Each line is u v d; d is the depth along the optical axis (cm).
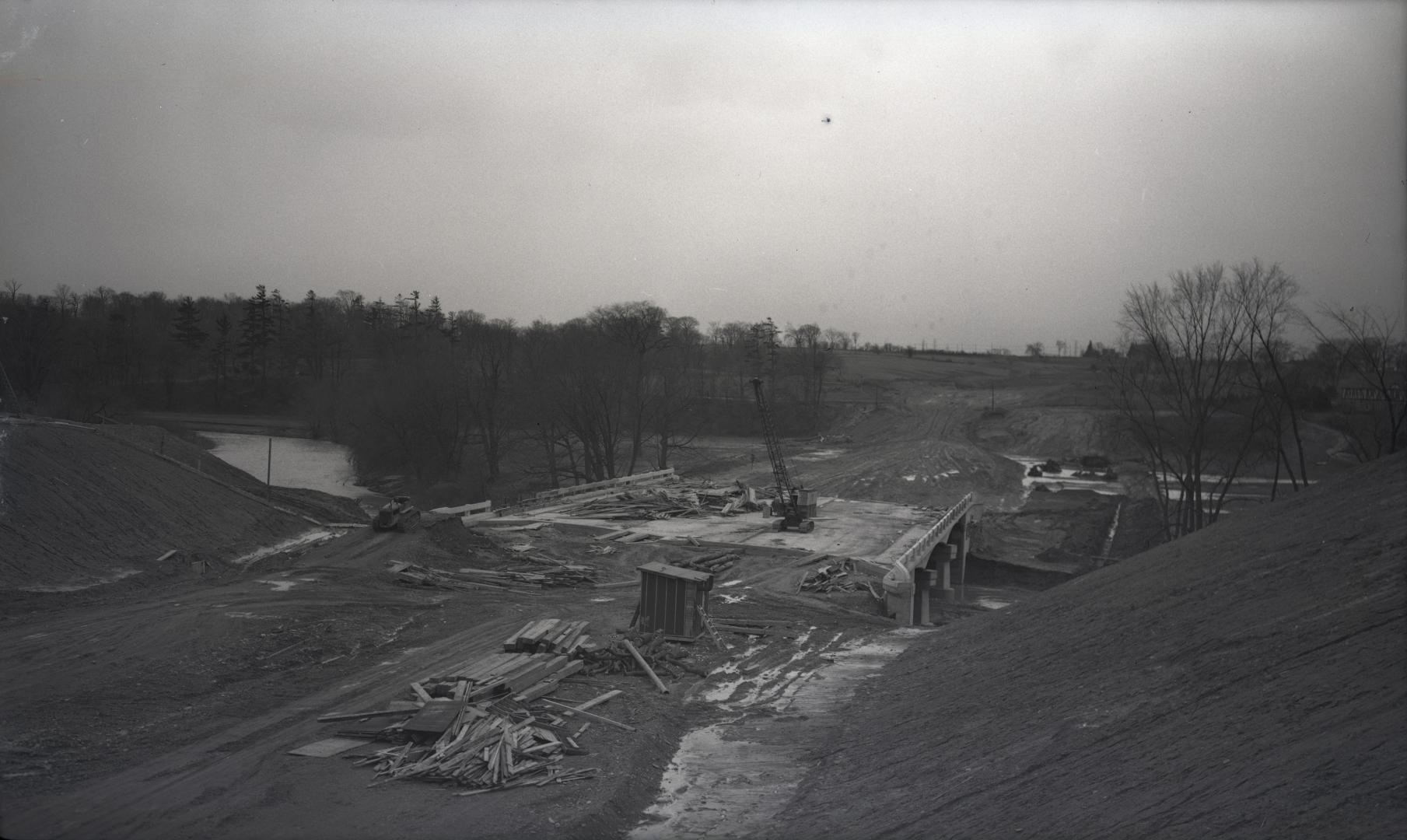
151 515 3809
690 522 5700
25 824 1511
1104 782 1362
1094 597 2548
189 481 4366
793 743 2095
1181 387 6481
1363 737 1165
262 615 2898
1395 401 5541
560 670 2450
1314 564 1941
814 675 2675
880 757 1858
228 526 4138
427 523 4434
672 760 1984
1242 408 7831
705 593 3027
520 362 10794
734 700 2420
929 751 1794
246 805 1609
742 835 1582
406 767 1781
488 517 5544
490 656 2555
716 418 13900
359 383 10906
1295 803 1073
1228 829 1083
